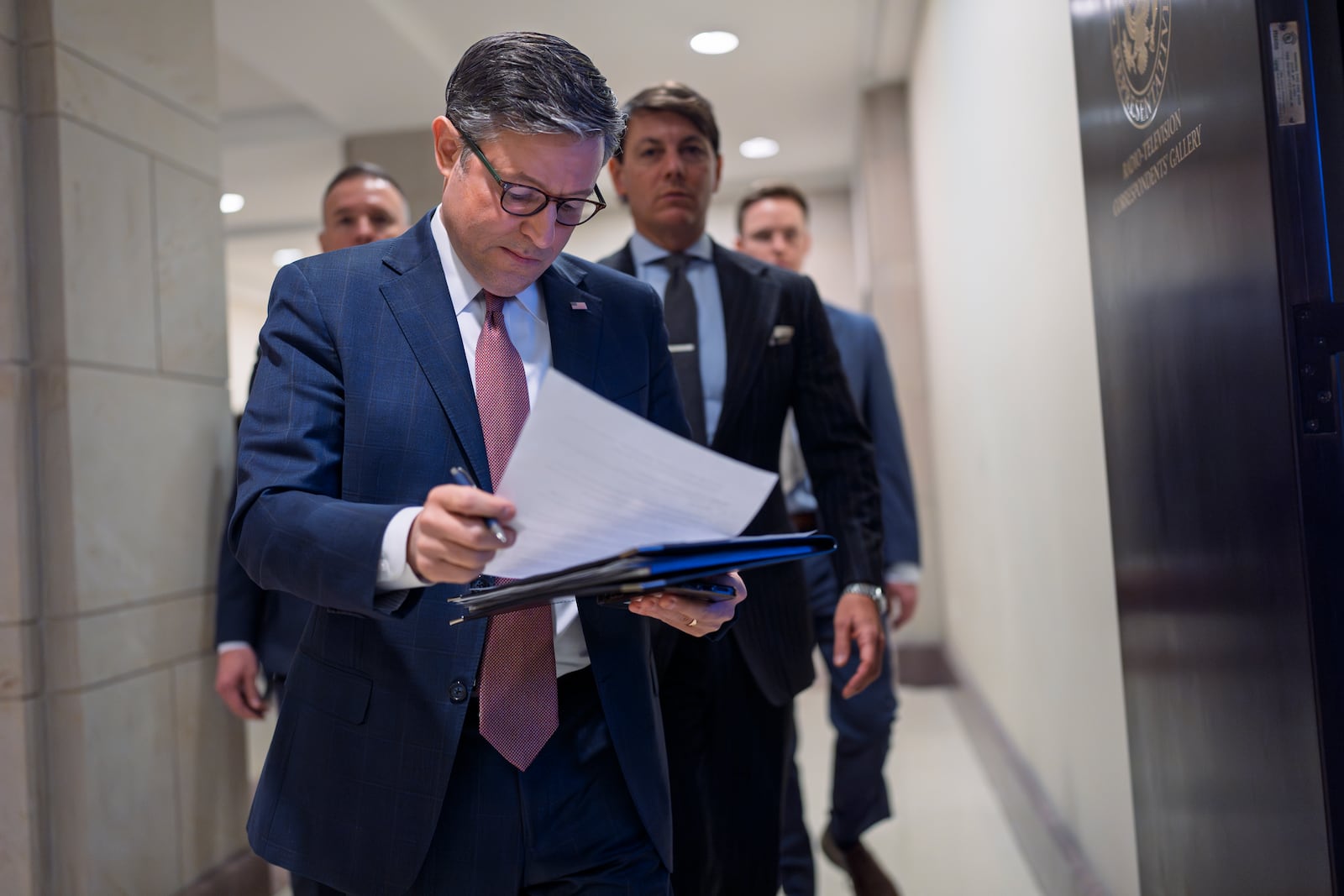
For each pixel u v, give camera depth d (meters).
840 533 1.93
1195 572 1.42
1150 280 1.54
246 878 2.70
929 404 5.28
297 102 5.25
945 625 5.30
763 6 4.17
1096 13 1.72
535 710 1.16
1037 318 2.58
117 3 2.38
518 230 1.08
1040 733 2.94
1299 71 1.11
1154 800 1.66
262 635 2.38
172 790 2.49
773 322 1.92
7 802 2.17
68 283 2.20
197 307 2.64
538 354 1.25
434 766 1.11
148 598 2.43
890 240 5.35
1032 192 2.52
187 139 2.63
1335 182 1.12
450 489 0.89
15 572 2.16
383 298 1.18
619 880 1.20
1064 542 2.46
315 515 1.01
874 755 2.71
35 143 2.20
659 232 1.98
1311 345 1.11
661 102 1.96
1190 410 1.40
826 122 5.71
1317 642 1.10
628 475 0.90
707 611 1.13
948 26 3.68
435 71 4.61
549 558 0.95
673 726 1.77
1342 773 1.08
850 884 2.76
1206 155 1.28
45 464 2.20
